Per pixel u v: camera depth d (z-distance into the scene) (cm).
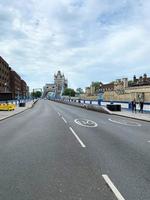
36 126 1566
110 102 4228
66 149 841
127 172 578
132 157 733
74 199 420
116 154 773
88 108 4172
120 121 2036
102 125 1695
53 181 509
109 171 585
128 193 449
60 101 9425
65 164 644
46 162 662
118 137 1142
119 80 9581
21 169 593
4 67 11350
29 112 3250
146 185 492
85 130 1389
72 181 511
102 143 972
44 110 3766
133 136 1182
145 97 3114
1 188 468
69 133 1252
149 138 1123
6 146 889
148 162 675
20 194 439
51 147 874
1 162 659
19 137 1105
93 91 10625
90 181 512
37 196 431
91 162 668
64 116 2511
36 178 527
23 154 758
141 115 2659
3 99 4578
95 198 425
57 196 432
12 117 2364
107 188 473
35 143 953
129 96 3616
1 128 1454
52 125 1633
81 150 828
